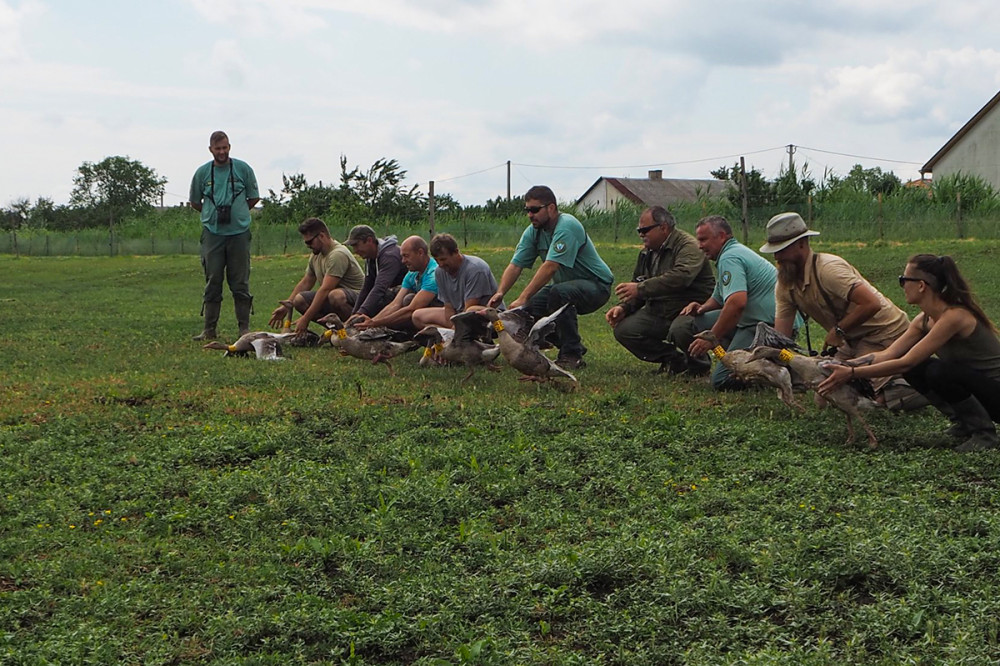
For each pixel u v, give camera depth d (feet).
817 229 104.47
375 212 160.76
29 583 18.20
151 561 19.35
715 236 32.81
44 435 27.89
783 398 28.71
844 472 23.40
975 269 76.02
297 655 15.61
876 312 28.66
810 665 14.49
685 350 35.55
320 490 22.49
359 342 36.78
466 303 38.09
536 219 37.35
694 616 16.47
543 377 32.73
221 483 23.34
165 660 15.56
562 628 16.52
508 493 22.75
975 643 14.76
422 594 17.39
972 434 25.40
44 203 263.70
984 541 18.56
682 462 24.98
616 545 18.48
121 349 43.93
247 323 48.85
